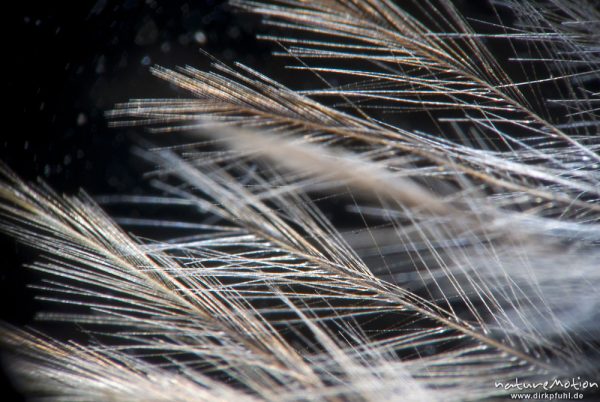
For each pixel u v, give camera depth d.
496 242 0.06
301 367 0.06
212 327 0.06
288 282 0.06
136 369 0.06
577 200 0.06
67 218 0.06
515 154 0.06
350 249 0.06
